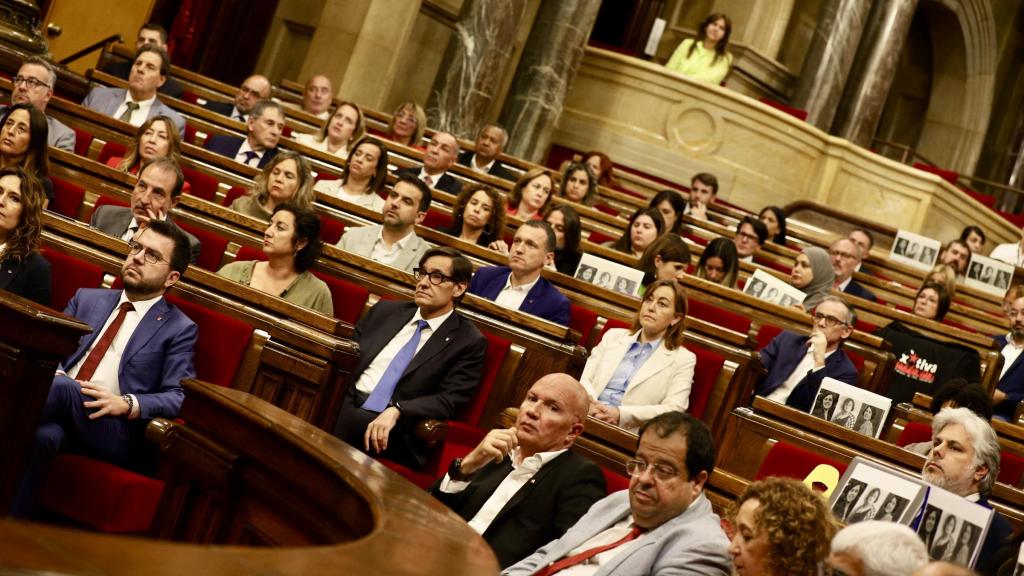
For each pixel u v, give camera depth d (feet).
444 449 14.87
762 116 45.68
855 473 10.98
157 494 12.68
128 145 25.30
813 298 25.66
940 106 65.72
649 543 9.98
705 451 10.05
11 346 11.32
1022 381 22.45
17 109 19.58
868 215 48.14
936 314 26.12
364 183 24.77
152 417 13.26
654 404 16.78
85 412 12.84
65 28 37.55
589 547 10.50
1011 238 52.75
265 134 25.96
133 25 39.22
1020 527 12.68
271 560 5.28
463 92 41.81
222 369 13.88
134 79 27.22
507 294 19.45
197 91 34.27
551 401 11.50
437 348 15.65
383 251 20.61
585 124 46.44
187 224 19.61
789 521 8.52
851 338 21.20
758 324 22.31
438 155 29.32
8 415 11.30
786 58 54.13
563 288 21.13
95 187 21.03
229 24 42.14
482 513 11.52
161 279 13.96
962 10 63.26
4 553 4.27
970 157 65.10
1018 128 67.41
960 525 10.41
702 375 17.24
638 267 22.12
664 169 45.47
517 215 26.25
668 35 52.75
